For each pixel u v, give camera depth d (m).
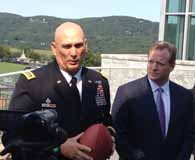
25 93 3.44
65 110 3.46
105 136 3.27
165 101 4.39
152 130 4.32
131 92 4.34
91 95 3.56
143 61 17.47
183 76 16.77
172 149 4.39
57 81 3.46
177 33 18.55
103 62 18.95
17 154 2.80
